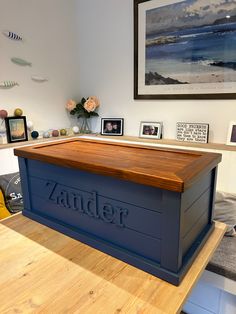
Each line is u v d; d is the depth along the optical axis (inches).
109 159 37.6
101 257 35.2
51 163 40.1
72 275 31.7
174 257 29.7
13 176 72.9
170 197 28.4
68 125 112.2
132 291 28.9
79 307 26.8
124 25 95.3
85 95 114.3
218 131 81.8
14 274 32.1
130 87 99.1
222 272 51.5
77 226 40.1
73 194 39.0
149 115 96.3
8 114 87.8
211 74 79.5
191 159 37.7
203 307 60.5
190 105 85.8
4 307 27.1
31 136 94.9
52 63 100.7
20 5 86.3
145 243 32.3
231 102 77.9
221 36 75.3
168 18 83.9
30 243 38.8
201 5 76.9
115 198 33.9
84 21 106.3
